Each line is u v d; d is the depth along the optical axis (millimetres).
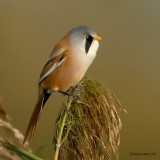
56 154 5980
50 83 8070
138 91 14328
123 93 14305
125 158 12320
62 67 7988
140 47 15445
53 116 12500
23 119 12789
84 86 6371
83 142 6242
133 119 13398
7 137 5492
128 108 13945
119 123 6316
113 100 6344
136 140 12789
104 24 15797
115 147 6297
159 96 14266
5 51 14492
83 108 6316
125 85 14461
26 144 5594
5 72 13844
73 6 15672
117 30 15758
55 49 8109
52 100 12617
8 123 5496
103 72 14594
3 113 5562
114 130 6293
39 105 7902
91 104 6297
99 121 6285
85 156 6242
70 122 6188
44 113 12461
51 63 8062
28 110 13008
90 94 6340
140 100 14156
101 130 6285
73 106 6332
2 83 13523
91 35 7965
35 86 13594
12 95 13344
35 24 15203
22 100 13211
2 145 5445
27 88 13578
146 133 13086
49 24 15359
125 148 12477
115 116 6309
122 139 12617
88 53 7992
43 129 12211
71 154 6273
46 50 14734
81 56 7957
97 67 14680
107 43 15469
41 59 14523
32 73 14023
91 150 6266
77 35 8008
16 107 13016
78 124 6273
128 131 12977
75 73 8023
